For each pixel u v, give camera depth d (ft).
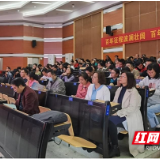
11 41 48.49
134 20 31.91
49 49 50.90
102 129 7.48
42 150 5.50
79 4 38.63
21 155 6.31
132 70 15.96
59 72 25.94
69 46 47.52
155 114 9.88
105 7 36.35
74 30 45.32
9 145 7.15
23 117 6.58
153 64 10.77
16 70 27.02
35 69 30.32
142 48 30.94
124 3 33.22
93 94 10.32
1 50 48.80
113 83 13.83
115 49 35.24
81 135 8.46
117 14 34.65
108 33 35.37
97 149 7.70
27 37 48.65
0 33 48.60
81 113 8.53
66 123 7.36
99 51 38.75
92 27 40.27
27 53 48.70
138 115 8.39
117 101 9.37
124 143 9.43
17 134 6.70
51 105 10.37
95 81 10.23
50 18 48.29
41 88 14.62
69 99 9.27
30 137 6.00
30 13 45.70
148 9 29.96
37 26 50.08
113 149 7.73
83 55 42.88
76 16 42.91
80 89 12.19
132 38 31.94
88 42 41.45
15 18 46.47
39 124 5.76
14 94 13.29
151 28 29.32
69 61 46.03
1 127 7.92
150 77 11.09
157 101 10.00
